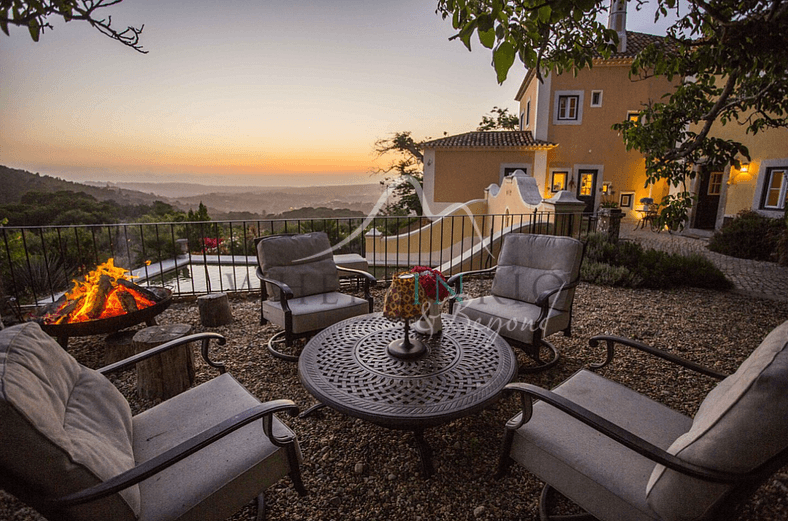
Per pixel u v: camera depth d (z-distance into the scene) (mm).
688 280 5609
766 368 999
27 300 5047
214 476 1417
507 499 1832
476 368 2135
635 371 3023
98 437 1332
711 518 1131
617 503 1337
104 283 3318
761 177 8766
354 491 1883
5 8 1343
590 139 14414
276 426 1695
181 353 2709
